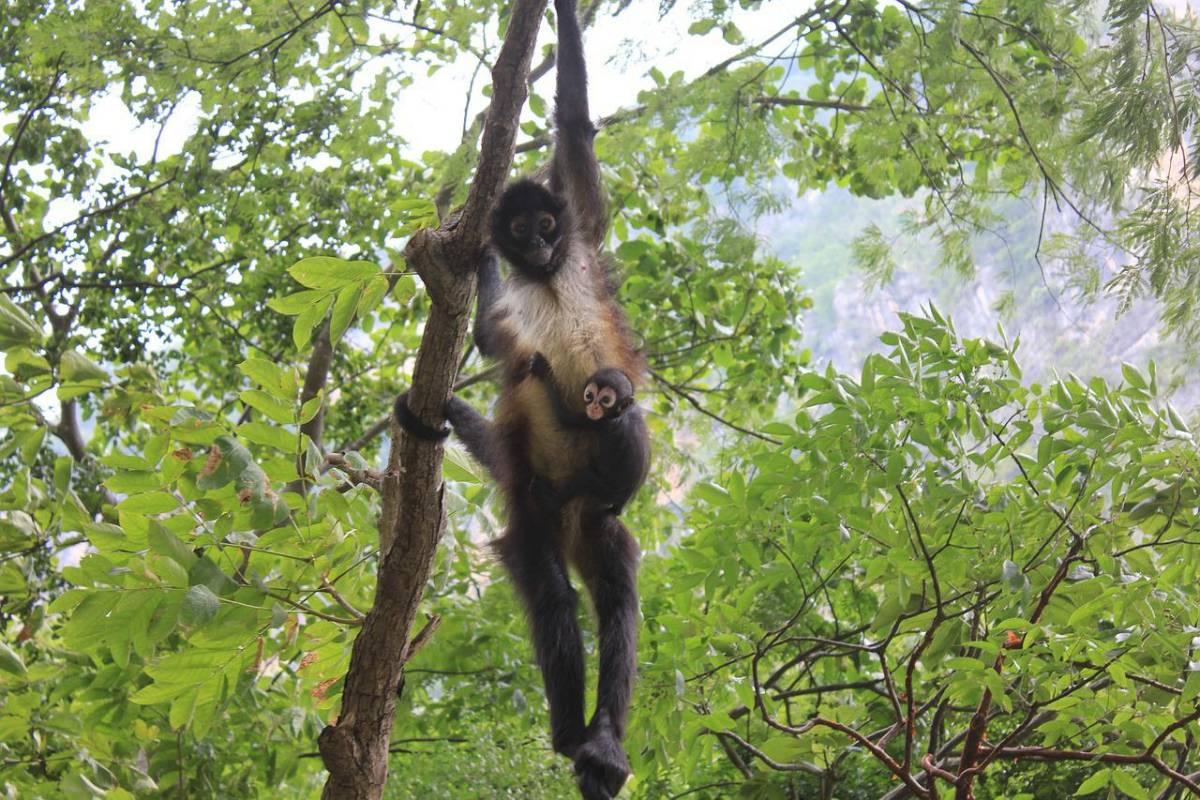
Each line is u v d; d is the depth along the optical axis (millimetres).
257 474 5750
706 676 8031
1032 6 10375
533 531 7062
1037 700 6863
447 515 6484
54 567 8711
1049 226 12688
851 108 13016
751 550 7965
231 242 13586
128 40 11547
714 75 11031
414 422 5422
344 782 5586
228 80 11352
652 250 14047
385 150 12945
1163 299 7871
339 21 11680
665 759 7996
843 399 7449
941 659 7602
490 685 10906
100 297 13508
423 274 4949
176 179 12883
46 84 12977
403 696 10555
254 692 9383
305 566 6238
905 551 7406
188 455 5828
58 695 8398
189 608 5328
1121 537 7613
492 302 7641
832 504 7605
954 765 9375
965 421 7680
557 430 7070
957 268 11734
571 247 7672
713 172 11469
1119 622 6871
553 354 7242
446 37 10594
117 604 5590
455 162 9445
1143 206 8141
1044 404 7852
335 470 6840
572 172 8023
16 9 12602
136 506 5723
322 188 13039
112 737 8656
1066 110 10484
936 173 12016
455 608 11234
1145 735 6629
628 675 6707
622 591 7066
